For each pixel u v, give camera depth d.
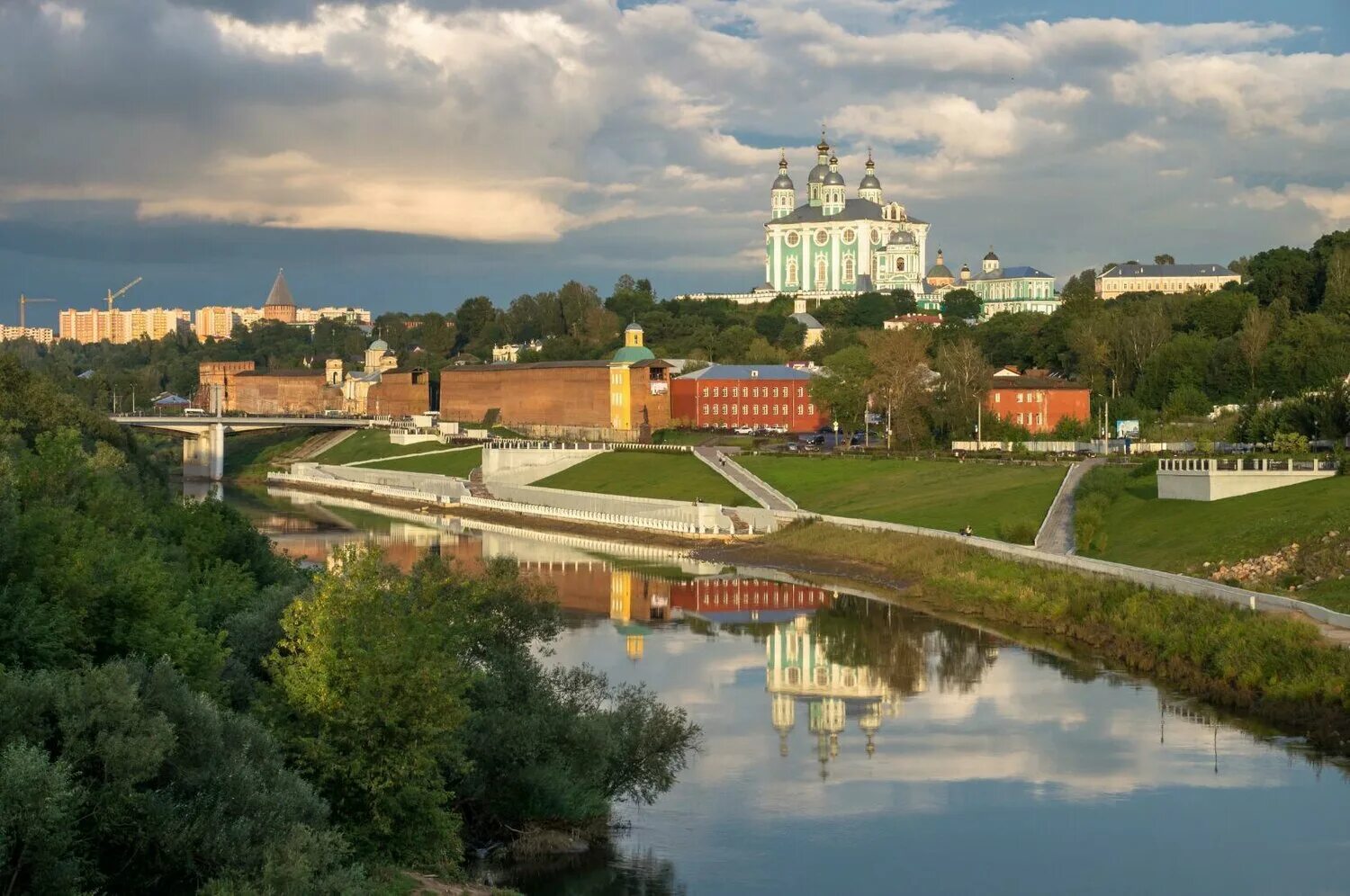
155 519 103.44
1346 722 85.06
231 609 81.31
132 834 47.91
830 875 66.62
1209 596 109.69
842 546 168.50
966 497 182.12
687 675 108.50
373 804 57.31
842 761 84.69
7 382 173.38
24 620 55.12
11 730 47.06
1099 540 138.50
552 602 75.12
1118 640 110.50
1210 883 65.38
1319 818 73.06
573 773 68.50
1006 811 75.25
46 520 63.44
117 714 48.22
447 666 59.91
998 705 96.50
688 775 82.12
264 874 46.91
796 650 117.62
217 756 51.25
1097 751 85.00
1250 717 91.19
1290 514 126.44
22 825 43.22
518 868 65.62
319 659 58.16
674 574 164.38
